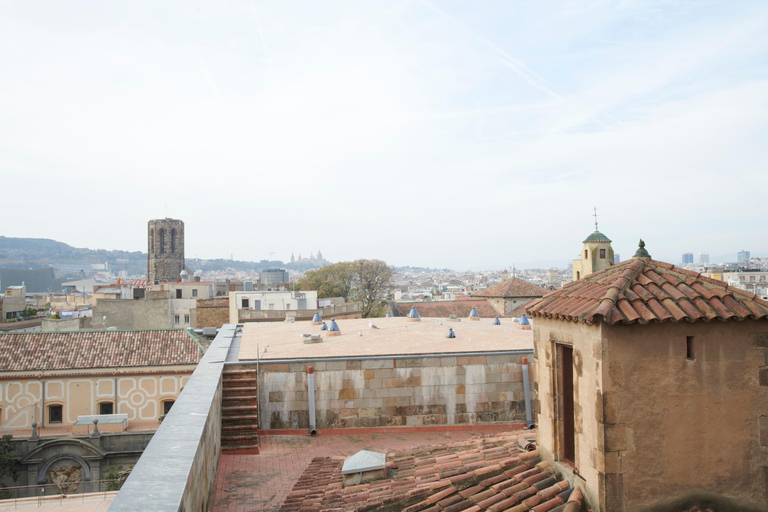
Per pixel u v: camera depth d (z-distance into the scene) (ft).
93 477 123.24
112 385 136.56
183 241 551.59
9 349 138.82
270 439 55.77
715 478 26.48
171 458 25.63
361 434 58.03
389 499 31.12
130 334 149.18
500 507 27.73
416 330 80.38
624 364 25.79
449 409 60.08
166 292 301.02
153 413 137.69
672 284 28.14
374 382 59.26
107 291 329.93
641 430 25.90
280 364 58.03
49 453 122.21
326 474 41.04
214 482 40.70
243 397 55.57
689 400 26.35
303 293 256.93
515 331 79.61
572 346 28.89
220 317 239.09
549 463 31.35
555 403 31.04
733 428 26.73
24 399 132.77
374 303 354.13
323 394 58.39
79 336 146.41
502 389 61.05
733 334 26.73
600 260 201.57
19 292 274.57
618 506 25.63
